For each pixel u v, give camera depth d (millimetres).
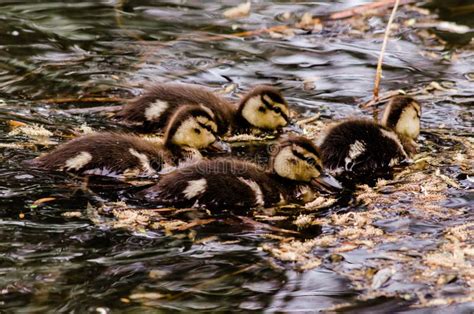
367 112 16188
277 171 13000
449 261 10508
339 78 17812
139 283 10062
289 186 12953
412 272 10320
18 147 13766
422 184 13047
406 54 18984
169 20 20984
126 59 18578
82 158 12969
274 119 15680
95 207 11852
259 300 9820
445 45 19391
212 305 9703
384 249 10891
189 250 10836
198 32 20250
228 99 16812
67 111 15750
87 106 16078
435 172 13531
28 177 12633
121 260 10516
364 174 13617
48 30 20000
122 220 11500
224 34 20172
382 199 12539
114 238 11023
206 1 22328
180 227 11445
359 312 9570
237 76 17969
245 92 17188
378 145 13977
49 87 16906
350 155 13789
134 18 21047
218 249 10883
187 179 12312
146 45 19375
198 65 18438
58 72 17641
